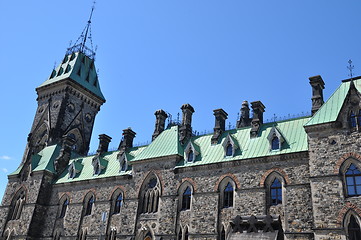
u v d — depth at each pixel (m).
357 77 41.00
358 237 32.47
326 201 34.72
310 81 45.00
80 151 77.94
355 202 33.34
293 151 40.12
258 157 42.03
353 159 34.97
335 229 33.25
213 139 49.62
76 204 57.16
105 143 65.88
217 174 44.59
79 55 85.25
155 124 59.81
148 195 49.84
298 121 45.03
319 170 36.28
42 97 81.50
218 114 51.50
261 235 34.69
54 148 69.00
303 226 36.62
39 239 58.62
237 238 35.56
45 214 60.56
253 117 48.12
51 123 75.56
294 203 37.97
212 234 41.91
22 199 63.28
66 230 56.16
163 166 49.66
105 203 53.69
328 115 38.22
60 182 61.19
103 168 58.50
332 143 36.66
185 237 44.19
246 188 41.62
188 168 46.97
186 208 45.62
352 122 36.56
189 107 55.56
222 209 42.62
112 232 50.88
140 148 59.69
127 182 52.88
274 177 40.66
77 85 79.69
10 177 67.19
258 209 39.94
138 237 47.91
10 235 60.81
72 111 78.44
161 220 46.47
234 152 45.31
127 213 50.28
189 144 49.16
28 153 75.44
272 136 43.19
